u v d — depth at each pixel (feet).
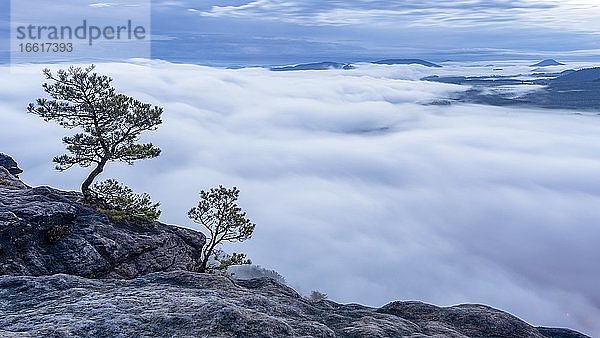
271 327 35.45
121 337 32.89
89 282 46.57
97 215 96.63
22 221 79.36
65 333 32.83
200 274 49.80
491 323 48.62
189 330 33.99
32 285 44.37
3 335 32.32
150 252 94.12
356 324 41.70
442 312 50.96
